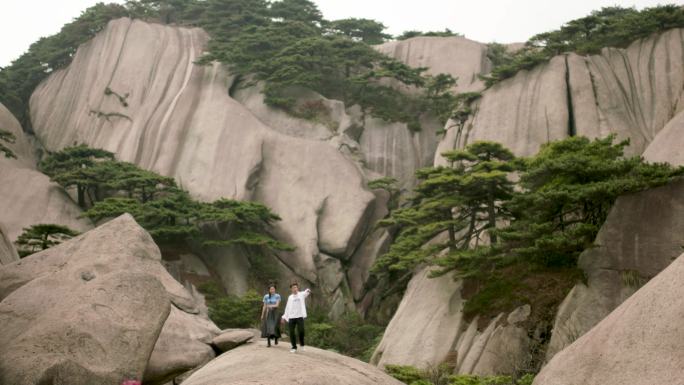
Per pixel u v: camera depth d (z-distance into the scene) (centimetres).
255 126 5959
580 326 2544
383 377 1570
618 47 5559
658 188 2617
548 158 3344
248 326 4425
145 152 6038
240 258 5253
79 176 5322
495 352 2758
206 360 2038
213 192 5588
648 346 1109
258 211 5091
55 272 1941
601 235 2705
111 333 1664
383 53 7062
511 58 6988
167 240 5278
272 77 6128
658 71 5100
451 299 3312
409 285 3984
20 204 5300
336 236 5381
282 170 5762
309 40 6212
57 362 1522
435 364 3034
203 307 2581
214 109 6112
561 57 5266
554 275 2892
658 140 3572
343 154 5966
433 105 6538
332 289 5209
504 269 3161
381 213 5756
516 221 3167
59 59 7538
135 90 6469
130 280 1806
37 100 7181
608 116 4891
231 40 6562
